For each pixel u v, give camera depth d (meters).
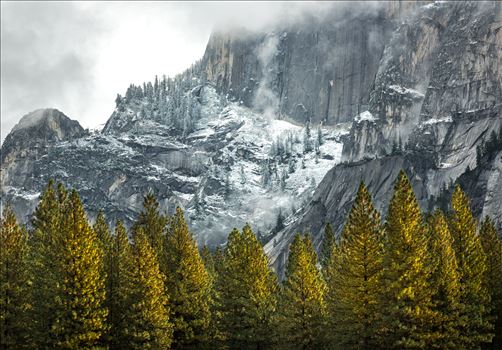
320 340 73.38
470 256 69.19
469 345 66.06
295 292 74.31
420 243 64.12
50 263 63.12
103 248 73.00
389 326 63.44
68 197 69.06
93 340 61.47
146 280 67.12
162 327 67.31
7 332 59.66
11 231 61.47
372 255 65.69
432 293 64.12
